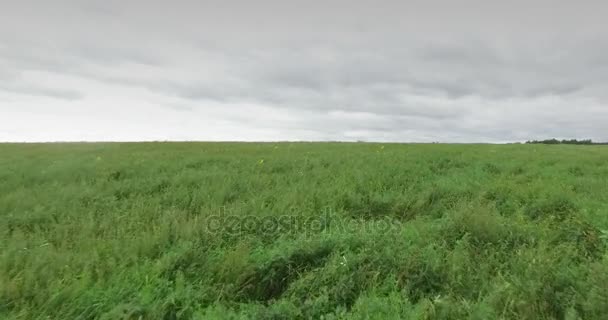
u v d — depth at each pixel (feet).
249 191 23.86
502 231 15.19
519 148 64.13
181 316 10.16
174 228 15.94
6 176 29.73
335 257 13.05
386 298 10.57
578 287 10.50
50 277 11.30
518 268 12.00
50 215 18.24
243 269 12.68
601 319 8.89
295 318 10.31
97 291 10.46
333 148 59.77
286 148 59.36
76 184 26.53
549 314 9.82
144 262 12.62
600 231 14.94
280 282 12.69
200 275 12.30
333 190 23.09
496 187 24.38
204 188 24.08
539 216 18.15
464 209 17.53
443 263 12.68
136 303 10.05
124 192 24.47
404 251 13.51
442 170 34.04
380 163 37.04
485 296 10.29
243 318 9.90
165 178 28.27
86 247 13.66
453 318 9.55
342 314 9.98
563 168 33.83
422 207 20.85
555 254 12.58
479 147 64.75
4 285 10.25
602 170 32.76
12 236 14.80
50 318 9.61
